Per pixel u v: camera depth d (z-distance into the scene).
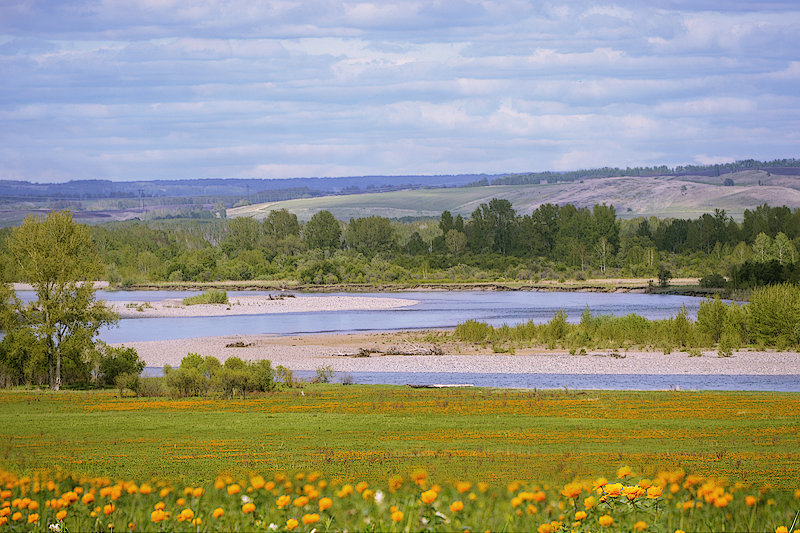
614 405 52.66
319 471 32.53
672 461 34.69
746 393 58.91
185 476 31.27
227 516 13.00
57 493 16.22
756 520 13.04
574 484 12.72
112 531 12.64
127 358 69.31
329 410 51.38
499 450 37.84
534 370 75.88
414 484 15.83
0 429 44.09
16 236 67.50
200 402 55.22
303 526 11.88
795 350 87.31
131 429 44.28
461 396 57.38
